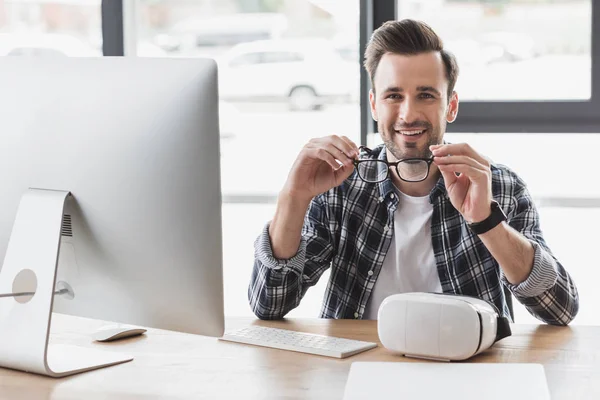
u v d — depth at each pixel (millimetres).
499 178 1905
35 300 1341
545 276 1641
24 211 1358
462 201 1654
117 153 1288
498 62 3098
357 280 1912
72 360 1412
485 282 1846
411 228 1898
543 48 3072
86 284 1375
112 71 1301
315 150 1679
